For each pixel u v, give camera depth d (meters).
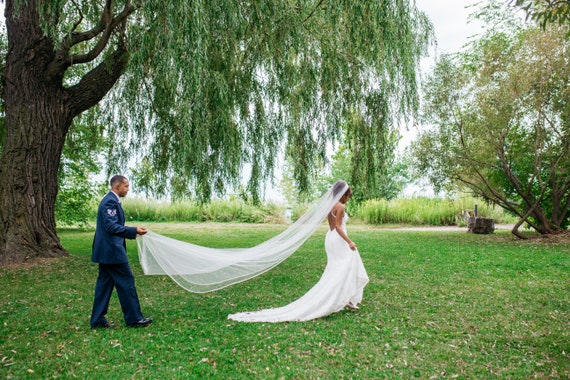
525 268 10.28
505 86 15.91
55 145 11.50
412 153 18.42
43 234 11.25
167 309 6.57
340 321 5.85
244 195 12.31
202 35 8.71
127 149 13.37
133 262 11.53
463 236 19.16
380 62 10.72
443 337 5.23
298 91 10.59
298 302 6.25
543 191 16.97
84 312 6.39
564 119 15.78
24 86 10.90
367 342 5.04
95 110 13.84
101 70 11.65
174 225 26.75
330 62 10.49
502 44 17.12
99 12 10.86
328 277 6.29
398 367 4.32
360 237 18.72
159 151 12.65
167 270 6.41
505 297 7.28
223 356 4.53
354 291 6.32
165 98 10.87
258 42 10.16
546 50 15.08
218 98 9.78
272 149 11.50
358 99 11.10
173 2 8.38
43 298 7.25
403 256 12.46
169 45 8.39
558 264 10.77
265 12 9.81
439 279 8.91
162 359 4.48
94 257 5.50
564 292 7.65
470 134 17.38
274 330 5.44
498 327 5.63
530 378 4.09
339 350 4.76
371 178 12.28
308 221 6.65
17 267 10.00
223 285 6.51
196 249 6.71
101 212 5.50
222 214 29.86
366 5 10.03
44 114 11.16
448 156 17.73
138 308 5.69
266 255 6.70
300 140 11.27
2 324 5.79
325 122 11.12
